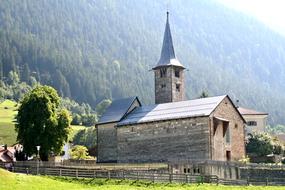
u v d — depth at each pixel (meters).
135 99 113.44
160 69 123.19
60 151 104.62
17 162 87.69
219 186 72.56
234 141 101.75
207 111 96.81
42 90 104.12
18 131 103.75
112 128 110.81
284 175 94.44
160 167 85.81
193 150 96.81
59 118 104.62
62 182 70.25
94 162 105.19
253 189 70.44
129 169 84.81
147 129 103.50
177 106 104.19
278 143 133.12
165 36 126.44
